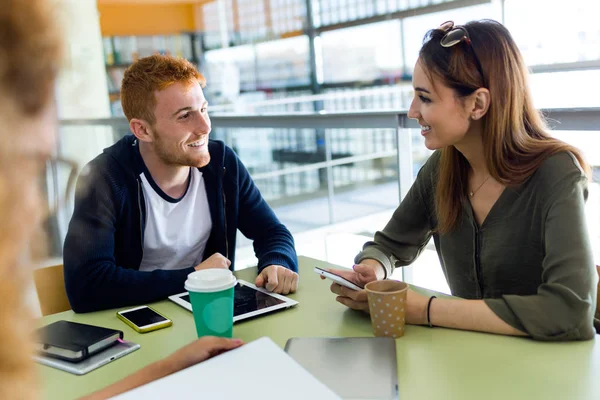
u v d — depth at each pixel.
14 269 0.26
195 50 5.74
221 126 2.54
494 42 1.13
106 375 0.91
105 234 1.35
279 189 4.75
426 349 0.92
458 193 1.25
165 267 1.59
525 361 0.86
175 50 5.50
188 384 0.64
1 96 0.24
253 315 1.11
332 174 4.79
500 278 1.20
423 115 1.19
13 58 0.24
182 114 1.45
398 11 5.42
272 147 4.50
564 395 0.75
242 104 6.21
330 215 4.77
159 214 1.54
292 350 0.93
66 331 1.02
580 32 3.01
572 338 0.92
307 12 6.28
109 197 1.41
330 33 6.20
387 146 4.60
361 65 5.99
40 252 0.27
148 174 1.51
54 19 0.26
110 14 4.82
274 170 4.62
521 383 0.79
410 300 1.02
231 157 1.68
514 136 1.14
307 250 3.98
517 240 1.16
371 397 0.77
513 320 0.94
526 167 1.13
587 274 0.97
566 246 1.01
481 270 1.23
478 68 1.12
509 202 1.16
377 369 0.85
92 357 0.96
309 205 4.84
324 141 4.64
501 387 0.78
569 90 1.58
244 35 6.20
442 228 1.29
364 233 4.36
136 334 1.07
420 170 1.41
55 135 0.27
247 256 3.47
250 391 0.62
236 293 1.24
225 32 6.01
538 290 0.98
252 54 6.31
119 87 1.51
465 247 1.26
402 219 1.40
